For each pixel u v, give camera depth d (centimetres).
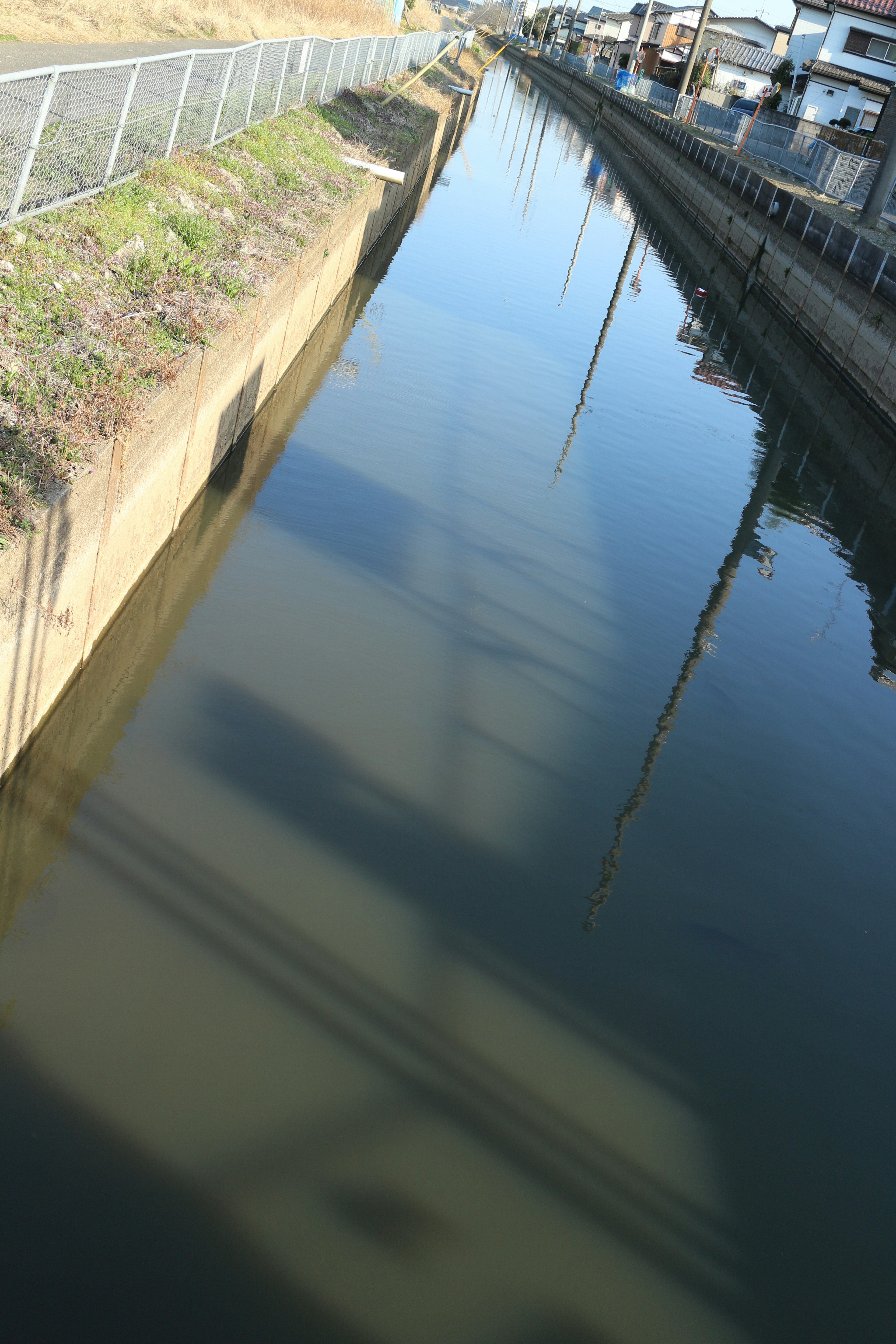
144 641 853
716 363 2322
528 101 7425
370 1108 544
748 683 1072
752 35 9238
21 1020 536
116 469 720
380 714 853
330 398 1502
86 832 659
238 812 711
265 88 1812
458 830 755
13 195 852
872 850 873
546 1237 506
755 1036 659
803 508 1620
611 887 747
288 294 1296
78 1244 450
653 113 5788
